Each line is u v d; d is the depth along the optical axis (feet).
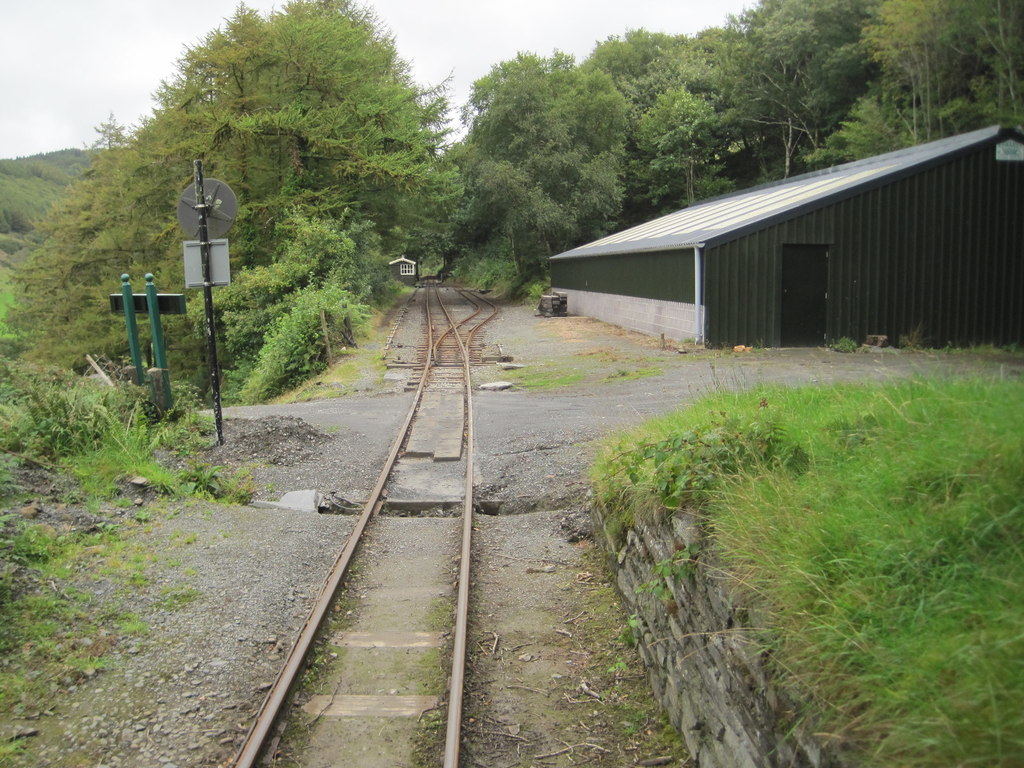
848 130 136.77
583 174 156.56
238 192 110.83
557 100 166.91
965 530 10.51
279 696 15.66
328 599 20.49
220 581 21.58
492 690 17.13
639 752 14.80
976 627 9.05
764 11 160.56
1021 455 11.22
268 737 14.71
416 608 21.01
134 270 122.31
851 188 69.15
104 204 138.31
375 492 30.53
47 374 34.71
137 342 37.81
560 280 139.44
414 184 113.70
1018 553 9.74
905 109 122.42
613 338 83.66
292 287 96.07
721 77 175.42
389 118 115.03
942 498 11.53
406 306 147.95
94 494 26.53
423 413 46.93
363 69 119.03
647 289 85.35
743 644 12.05
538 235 159.63
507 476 33.09
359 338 87.20
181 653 17.70
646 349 72.23
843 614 10.39
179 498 28.12
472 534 26.71
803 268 70.28
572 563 24.32
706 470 16.28
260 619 19.65
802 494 13.62
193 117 102.47
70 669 16.53
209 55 104.42
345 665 17.93
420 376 61.87
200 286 36.32
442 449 37.50
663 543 17.10
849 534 11.71
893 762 8.48
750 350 67.97
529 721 15.97
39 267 147.74
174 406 38.34
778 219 69.26
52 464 27.48
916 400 15.84
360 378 62.54
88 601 19.47
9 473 24.64
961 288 71.36
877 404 16.74
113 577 20.93
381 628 19.84
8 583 18.85
